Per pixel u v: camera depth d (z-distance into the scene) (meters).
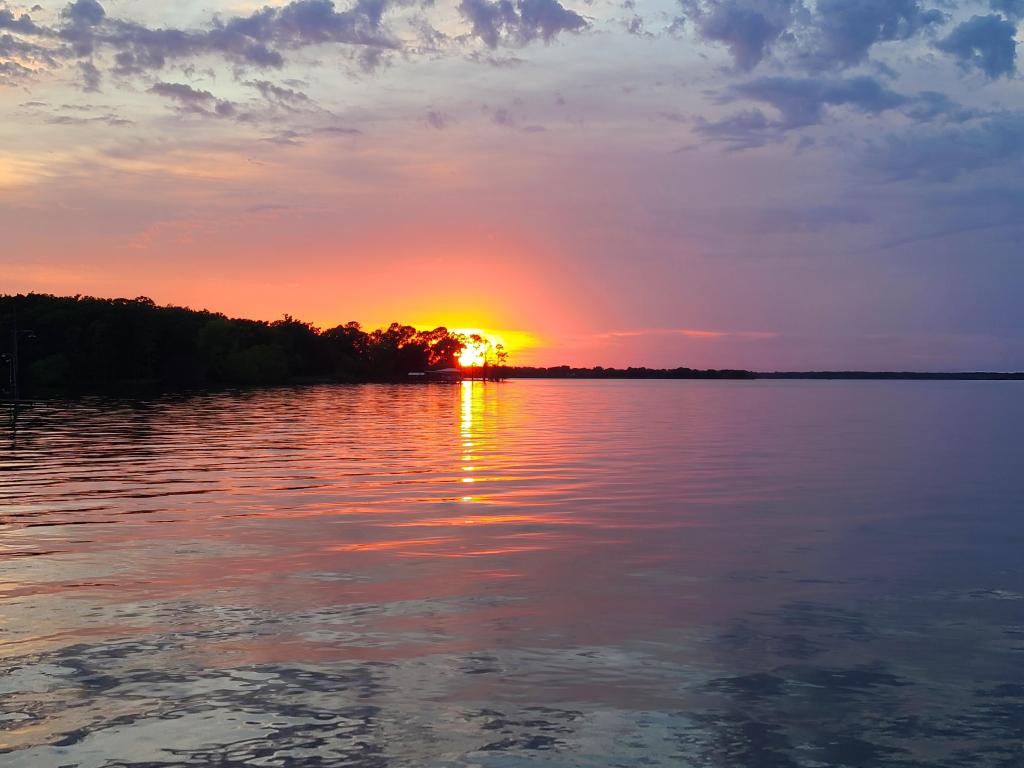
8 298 178.25
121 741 9.23
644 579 16.05
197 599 14.43
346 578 15.95
